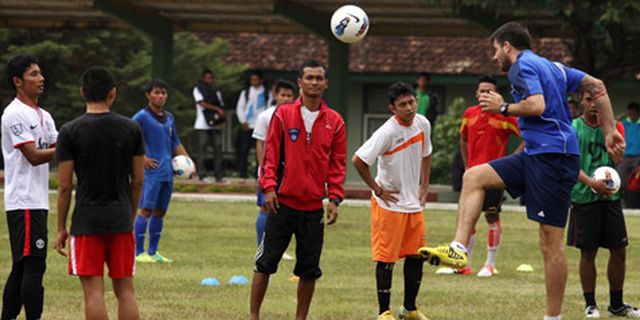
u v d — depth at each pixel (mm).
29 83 24641
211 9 66750
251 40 92250
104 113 22422
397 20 68812
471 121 36906
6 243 41469
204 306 29156
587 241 28531
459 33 70062
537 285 34250
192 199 58719
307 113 25938
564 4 58906
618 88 84125
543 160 24500
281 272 35844
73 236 22250
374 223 27391
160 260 38125
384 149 27141
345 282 34125
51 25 74188
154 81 38312
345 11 31594
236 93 89250
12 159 24625
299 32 72312
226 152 88750
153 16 68062
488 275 36344
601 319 28406
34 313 24688
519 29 24812
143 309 28578
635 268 38406
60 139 22312
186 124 86875
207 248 41625
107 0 65000
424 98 63344
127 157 22453
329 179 26266
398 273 36500
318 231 26141
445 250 24188
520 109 24047
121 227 22312
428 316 28406
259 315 27656
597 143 28703
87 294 22297
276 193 25891
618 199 28609
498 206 35969
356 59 87125
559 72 24812
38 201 24641
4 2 66375
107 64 86625
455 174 56781
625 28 60531
